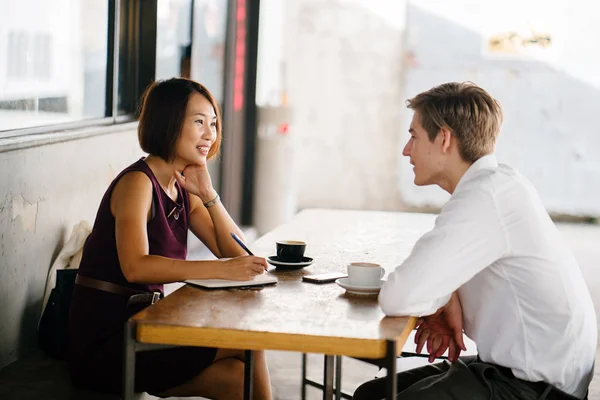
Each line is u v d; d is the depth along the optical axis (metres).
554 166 8.90
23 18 3.78
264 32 8.22
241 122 7.85
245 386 2.62
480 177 2.25
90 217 4.33
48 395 3.04
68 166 4.02
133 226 2.58
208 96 2.88
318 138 9.01
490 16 8.74
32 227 3.65
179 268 2.49
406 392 2.28
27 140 3.55
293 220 3.99
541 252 2.22
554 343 2.23
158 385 2.64
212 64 7.02
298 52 8.90
